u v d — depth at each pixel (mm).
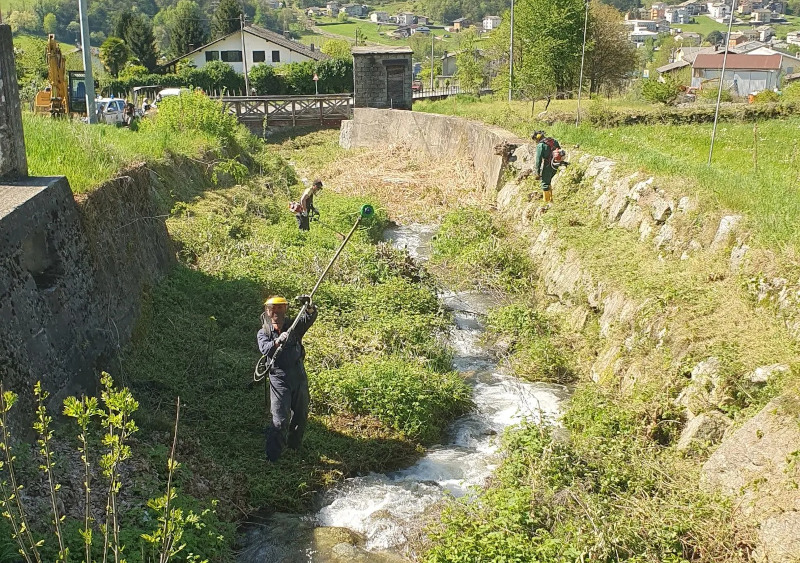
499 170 19391
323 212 17891
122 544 5543
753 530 5598
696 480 6480
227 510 6773
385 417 8492
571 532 5949
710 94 38656
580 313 10984
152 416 7738
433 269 14930
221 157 19359
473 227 16375
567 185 15484
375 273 13359
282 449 7574
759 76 54781
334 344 10109
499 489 6871
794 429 6027
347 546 6441
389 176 23391
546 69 30203
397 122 30828
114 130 17547
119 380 8312
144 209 10969
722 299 8617
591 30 34406
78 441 6805
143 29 65188
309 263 13125
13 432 6270
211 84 55469
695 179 11602
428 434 8430
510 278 13750
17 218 7125
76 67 51938
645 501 6215
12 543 5172
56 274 7742
